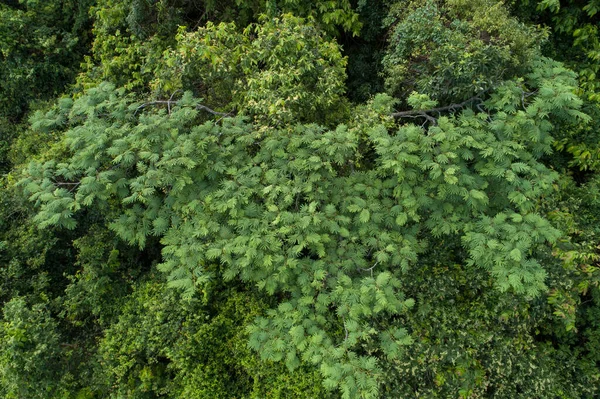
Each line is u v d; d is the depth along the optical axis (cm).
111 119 585
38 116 584
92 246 664
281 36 593
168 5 731
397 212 523
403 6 695
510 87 548
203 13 776
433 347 533
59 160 644
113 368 597
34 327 590
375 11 759
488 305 561
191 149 504
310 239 496
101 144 511
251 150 593
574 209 605
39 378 591
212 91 652
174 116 543
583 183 648
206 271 601
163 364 634
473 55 555
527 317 551
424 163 491
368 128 568
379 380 500
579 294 580
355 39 820
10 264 661
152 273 675
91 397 616
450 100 605
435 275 573
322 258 545
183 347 567
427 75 608
